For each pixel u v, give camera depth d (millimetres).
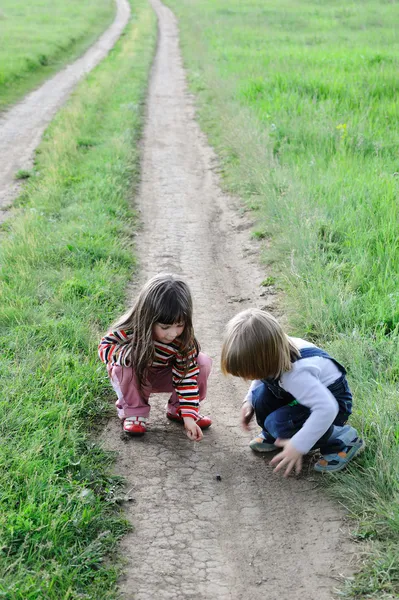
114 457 3617
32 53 21969
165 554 2984
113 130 12359
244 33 24047
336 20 26906
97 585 2752
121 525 3117
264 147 9180
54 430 3602
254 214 7750
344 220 6398
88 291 5527
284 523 3174
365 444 3471
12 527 2865
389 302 4871
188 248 7066
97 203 7895
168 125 13250
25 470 3242
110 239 6809
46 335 4691
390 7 29750
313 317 4816
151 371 3701
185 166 10438
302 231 6172
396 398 3662
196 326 5316
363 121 9906
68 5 38750
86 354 4578
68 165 9758
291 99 11766
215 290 6004
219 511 3260
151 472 3527
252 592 2785
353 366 4090
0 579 2625
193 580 2848
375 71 13453
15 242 6465
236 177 9234
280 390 3314
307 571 2883
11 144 11984
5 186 9500
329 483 3367
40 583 2639
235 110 12133
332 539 3043
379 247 5711
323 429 3131
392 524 2965
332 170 8062
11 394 3867
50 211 7820
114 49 25453
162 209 8406
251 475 3516
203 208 8445
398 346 4250
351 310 4809
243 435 3891
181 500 3328
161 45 26047
